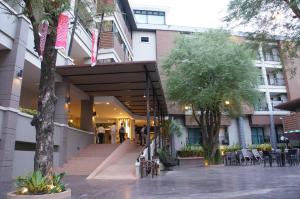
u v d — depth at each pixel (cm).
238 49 2052
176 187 905
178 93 2220
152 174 1288
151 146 1689
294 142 2944
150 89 1792
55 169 1420
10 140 1112
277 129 3125
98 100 1964
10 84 1157
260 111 3092
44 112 657
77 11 1067
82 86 1723
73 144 1628
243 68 2052
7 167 1084
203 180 1105
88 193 802
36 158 637
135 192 812
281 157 1831
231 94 2058
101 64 1367
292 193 734
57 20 725
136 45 3022
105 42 2003
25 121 1242
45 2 707
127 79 1586
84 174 1375
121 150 1652
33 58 1352
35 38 715
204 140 2322
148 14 3222
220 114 2319
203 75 2091
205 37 2259
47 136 648
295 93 3155
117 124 2800
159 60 2797
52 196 574
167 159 1819
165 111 2528
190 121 2873
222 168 1834
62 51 1619
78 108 2344
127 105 2312
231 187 875
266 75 3177
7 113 1116
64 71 1463
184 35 2342
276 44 1096
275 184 918
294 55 1078
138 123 3012
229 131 3038
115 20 2114
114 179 1187
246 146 2988
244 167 1858
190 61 2103
